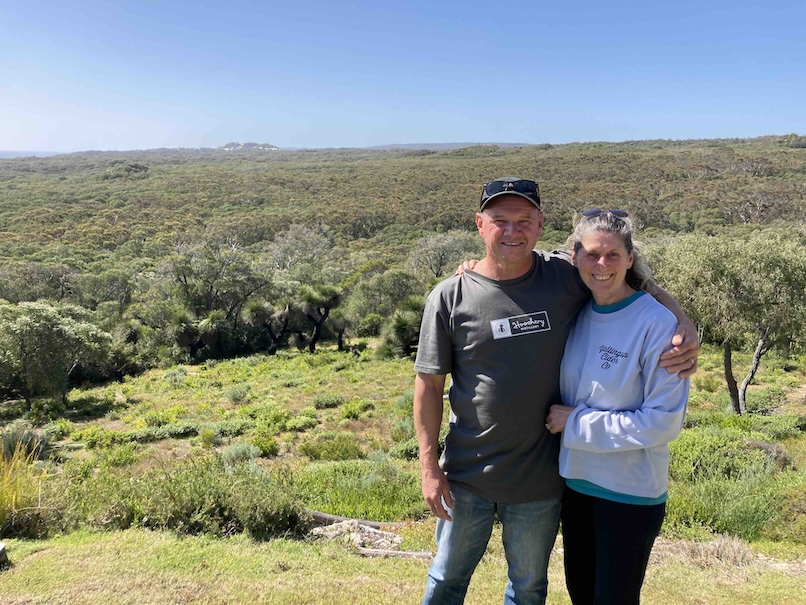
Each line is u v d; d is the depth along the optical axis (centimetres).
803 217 7325
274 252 7231
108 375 3516
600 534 196
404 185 13375
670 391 185
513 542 217
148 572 327
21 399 2953
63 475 568
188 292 4553
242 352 4403
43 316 2820
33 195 11725
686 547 501
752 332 1585
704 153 13625
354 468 954
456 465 219
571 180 11962
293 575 354
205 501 466
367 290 4609
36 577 308
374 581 361
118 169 15850
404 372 3078
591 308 205
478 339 203
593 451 194
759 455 798
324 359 3650
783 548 502
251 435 1895
